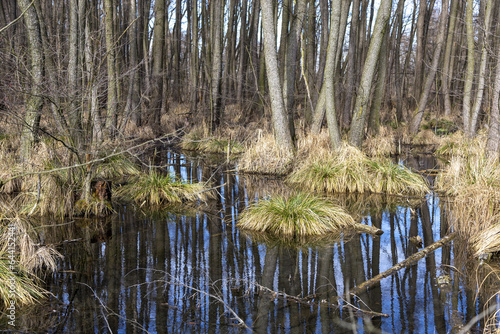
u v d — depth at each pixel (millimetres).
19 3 7691
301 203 7398
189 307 4430
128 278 5145
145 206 8844
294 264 5641
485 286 4867
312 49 19891
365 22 23859
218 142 17516
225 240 6648
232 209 8586
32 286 4750
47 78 7609
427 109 31391
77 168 7988
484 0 15680
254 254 6031
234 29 30031
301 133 15258
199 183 9828
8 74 6664
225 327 4012
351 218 7543
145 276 5203
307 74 20516
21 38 11062
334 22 10992
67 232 6934
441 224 7477
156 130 20625
